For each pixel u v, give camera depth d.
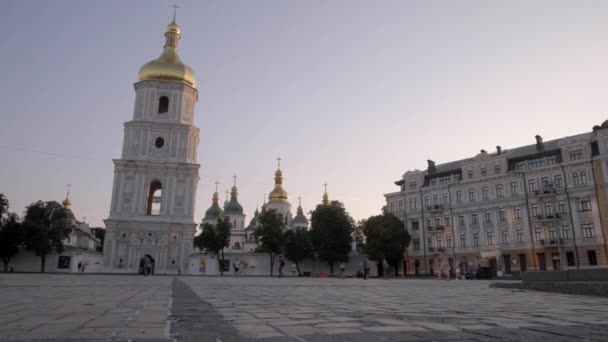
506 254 68.06
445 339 5.66
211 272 74.31
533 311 9.50
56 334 5.69
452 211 75.81
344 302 11.84
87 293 14.55
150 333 5.89
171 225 71.88
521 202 67.44
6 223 67.38
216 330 6.32
